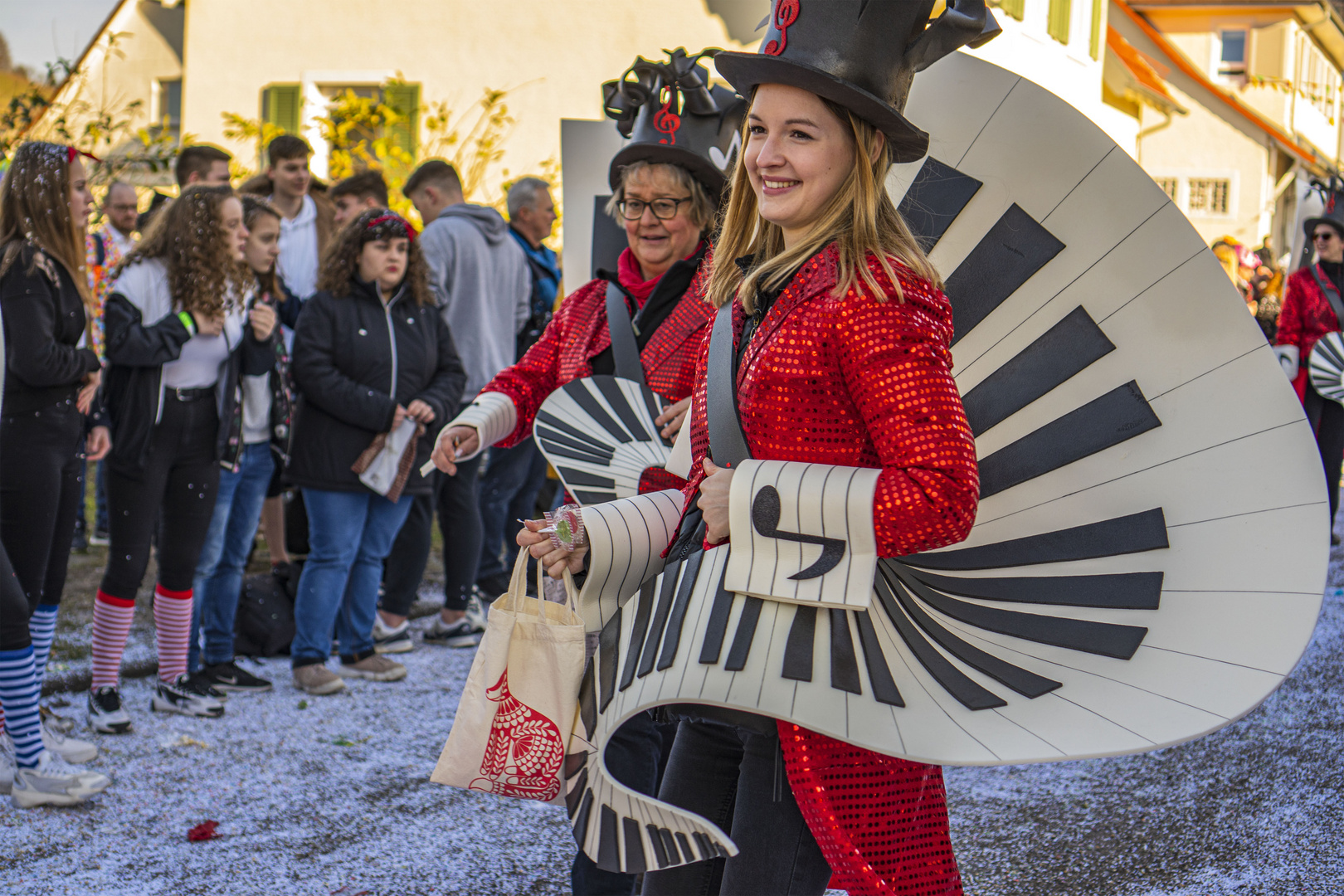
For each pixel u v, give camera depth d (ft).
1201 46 79.66
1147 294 5.75
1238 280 40.70
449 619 18.01
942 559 5.82
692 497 6.24
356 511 15.34
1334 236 23.53
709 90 8.86
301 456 15.08
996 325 6.14
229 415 13.87
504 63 40.37
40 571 11.95
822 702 4.99
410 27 40.57
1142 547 5.59
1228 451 5.50
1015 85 6.06
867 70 5.38
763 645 5.21
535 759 6.25
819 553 5.19
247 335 14.10
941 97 6.24
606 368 8.82
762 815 5.88
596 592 6.38
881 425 5.18
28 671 11.31
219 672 15.28
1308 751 13.09
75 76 27.04
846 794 5.46
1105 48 49.44
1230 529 5.43
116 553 13.34
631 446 7.97
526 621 6.31
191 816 11.23
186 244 13.14
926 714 4.95
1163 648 5.25
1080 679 5.15
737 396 5.77
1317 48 84.58
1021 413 6.00
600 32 39.83
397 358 15.35
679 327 8.45
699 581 5.58
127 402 13.07
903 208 6.36
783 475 5.25
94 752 12.46
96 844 10.52
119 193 21.42
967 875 10.09
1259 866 10.14
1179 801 11.73
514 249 19.36
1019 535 5.87
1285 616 5.18
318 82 41.14
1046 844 10.74
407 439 15.25
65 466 12.12
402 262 15.39
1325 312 23.17
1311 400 23.27
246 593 16.96
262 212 15.14
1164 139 72.74
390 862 10.30
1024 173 6.07
